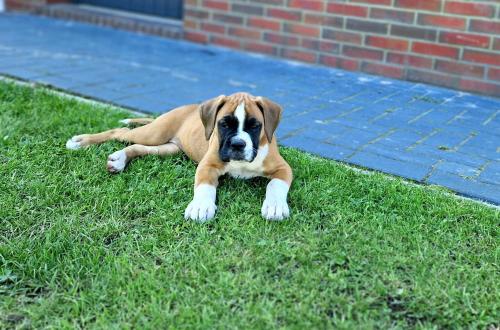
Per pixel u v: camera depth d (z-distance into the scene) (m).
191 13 4.04
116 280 1.61
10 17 4.68
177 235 1.84
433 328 1.46
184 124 2.28
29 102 2.73
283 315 1.49
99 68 3.38
